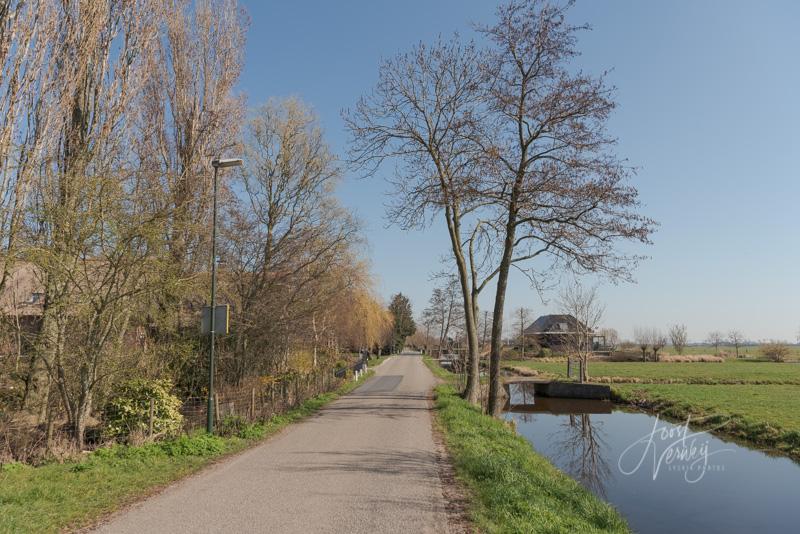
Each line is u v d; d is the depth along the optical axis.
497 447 10.80
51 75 11.49
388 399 19.88
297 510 6.21
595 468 13.88
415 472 8.27
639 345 64.94
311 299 21.09
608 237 15.85
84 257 9.80
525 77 16.61
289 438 11.34
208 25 18.70
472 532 5.54
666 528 9.20
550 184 15.56
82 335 9.98
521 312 60.91
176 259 11.64
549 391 33.09
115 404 10.80
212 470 8.30
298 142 20.69
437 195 17.44
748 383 32.97
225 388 15.27
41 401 10.37
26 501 6.27
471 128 16.50
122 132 13.07
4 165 9.92
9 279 9.91
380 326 43.31
